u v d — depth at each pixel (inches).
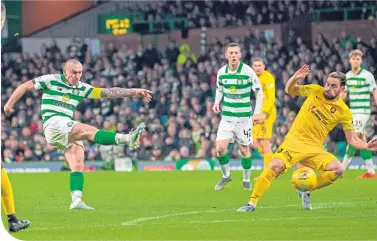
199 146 1769.2
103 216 818.8
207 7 2349.9
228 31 2295.8
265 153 1248.2
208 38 2308.1
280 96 1887.3
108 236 686.5
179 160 1701.5
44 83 852.6
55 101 858.1
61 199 1004.6
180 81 2026.3
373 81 1341.0
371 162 1339.8
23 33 2391.7
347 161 1365.7
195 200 975.6
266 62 2066.9
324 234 689.0
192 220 780.0
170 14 2359.7
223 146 1095.6
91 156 1759.4
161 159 1779.0
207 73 2017.7
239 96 1088.2
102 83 2090.3
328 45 2059.5
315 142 823.1
